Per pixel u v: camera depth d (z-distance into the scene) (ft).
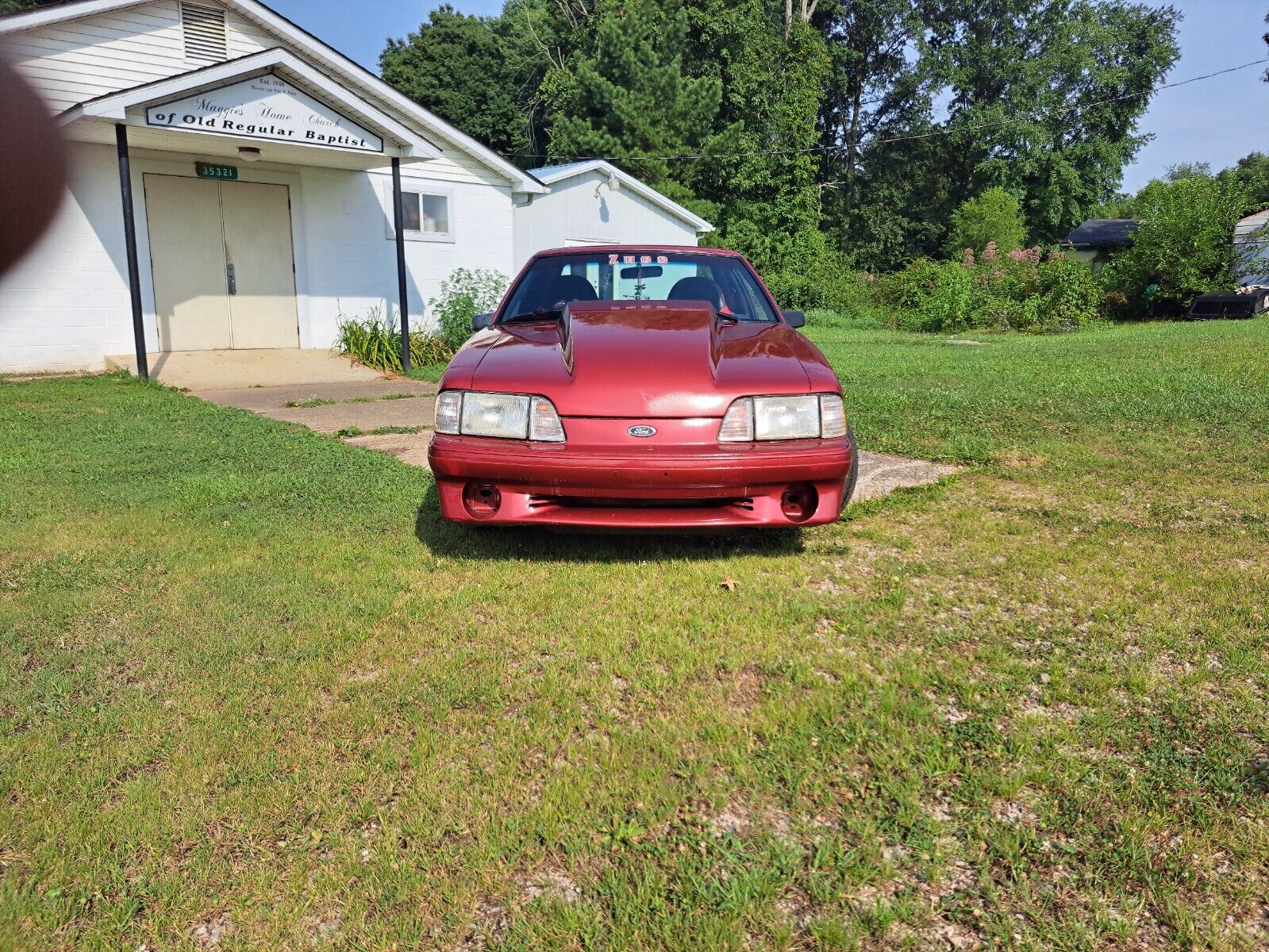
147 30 40.24
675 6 106.42
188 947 5.93
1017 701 9.04
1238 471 18.58
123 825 7.09
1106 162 146.92
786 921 6.13
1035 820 7.19
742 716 8.70
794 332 15.25
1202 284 85.25
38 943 5.97
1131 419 24.93
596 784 7.63
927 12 154.51
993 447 21.35
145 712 8.82
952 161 157.28
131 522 15.44
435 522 15.48
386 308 49.55
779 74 114.11
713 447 11.94
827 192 159.94
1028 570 12.84
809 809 7.31
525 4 137.90
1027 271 86.84
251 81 35.24
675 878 6.53
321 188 46.32
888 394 30.58
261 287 45.19
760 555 13.69
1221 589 12.00
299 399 33.37
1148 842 6.91
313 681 9.48
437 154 41.88
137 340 35.86
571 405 12.05
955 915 6.18
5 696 9.19
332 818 7.22
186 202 42.34
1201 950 5.82
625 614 11.28
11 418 26.81
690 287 16.98
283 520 15.65
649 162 98.78
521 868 6.66
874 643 10.44
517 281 17.47
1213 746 8.16
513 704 9.04
